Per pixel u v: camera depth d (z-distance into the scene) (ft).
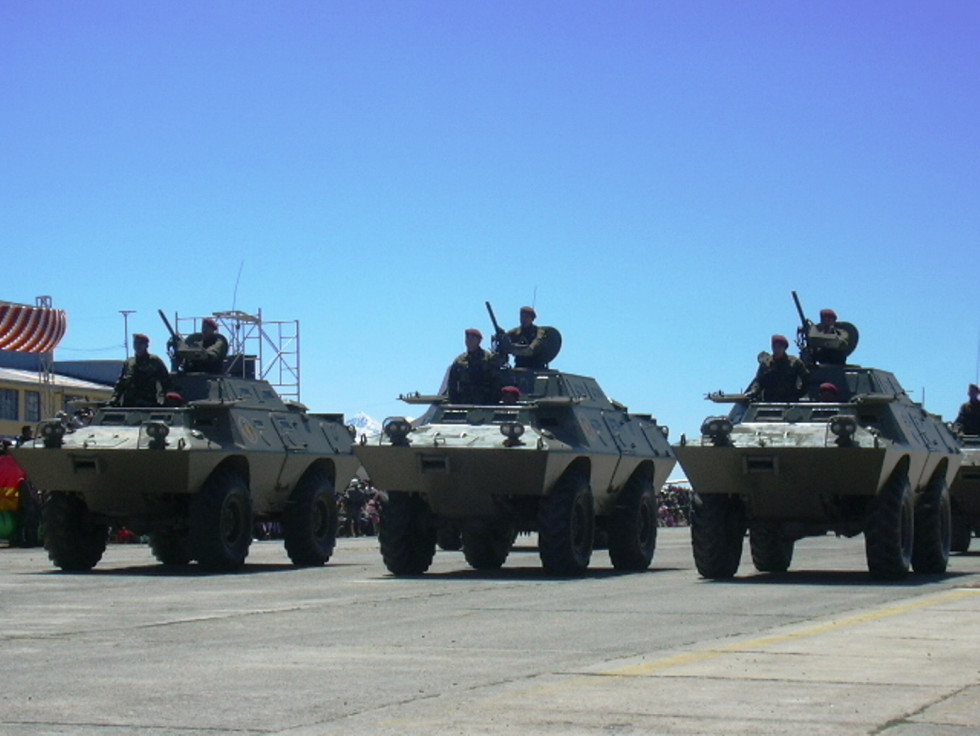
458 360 71.56
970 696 29.27
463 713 27.50
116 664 34.45
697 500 64.03
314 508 77.87
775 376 67.00
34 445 68.49
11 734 25.72
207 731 25.94
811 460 60.44
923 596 53.47
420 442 65.46
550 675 32.30
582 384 73.36
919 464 65.00
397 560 67.00
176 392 74.18
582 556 66.74
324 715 27.43
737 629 41.81
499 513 66.74
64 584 60.95
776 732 25.61
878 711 27.58
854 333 70.54
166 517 71.15
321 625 43.21
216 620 44.75
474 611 47.55
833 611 47.37
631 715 27.25
